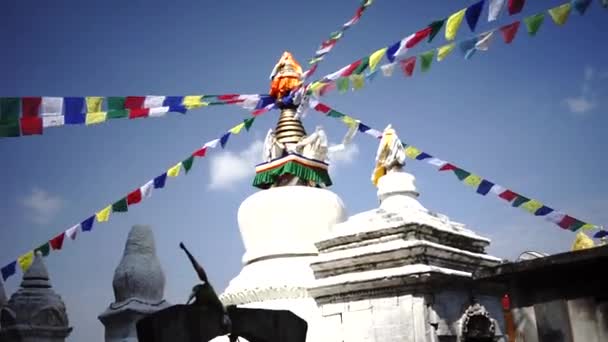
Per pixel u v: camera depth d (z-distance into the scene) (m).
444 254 13.62
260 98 18.73
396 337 12.85
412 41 9.99
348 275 13.88
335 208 18.28
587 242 20.45
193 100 13.43
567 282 9.45
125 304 25.02
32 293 26.27
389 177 15.58
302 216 17.75
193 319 7.15
